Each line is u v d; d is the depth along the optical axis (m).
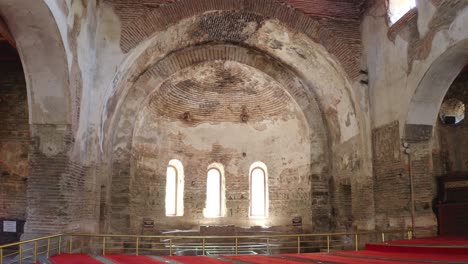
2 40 13.65
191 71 18.09
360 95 14.95
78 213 12.41
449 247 9.77
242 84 19.34
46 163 11.60
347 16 15.37
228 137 20.62
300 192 18.67
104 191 14.54
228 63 18.06
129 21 14.08
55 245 11.29
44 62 11.19
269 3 14.92
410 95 12.64
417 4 12.38
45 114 11.62
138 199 17.42
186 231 17.50
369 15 14.85
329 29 15.16
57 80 11.41
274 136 20.09
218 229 17.30
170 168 20.20
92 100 13.41
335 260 9.36
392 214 13.34
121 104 15.70
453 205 13.50
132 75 15.45
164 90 18.14
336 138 16.97
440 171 14.63
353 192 15.44
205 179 20.38
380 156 14.05
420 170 12.83
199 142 20.34
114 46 13.90
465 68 14.34
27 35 10.73
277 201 19.73
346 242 16.36
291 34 15.47
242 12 14.93
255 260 10.02
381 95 14.13
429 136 12.88
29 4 9.88
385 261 8.83
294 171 19.12
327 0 15.34
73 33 11.73
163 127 19.14
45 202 11.48
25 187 14.55
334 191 17.08
